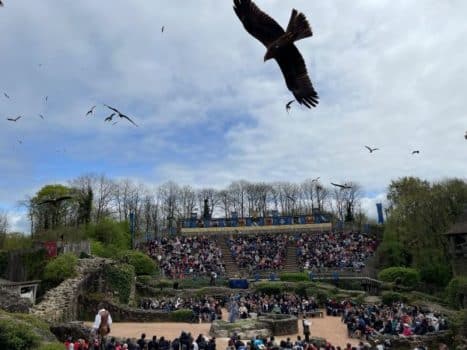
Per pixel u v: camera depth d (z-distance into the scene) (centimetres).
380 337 2859
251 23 511
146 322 3631
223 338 2923
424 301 4444
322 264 6175
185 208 10306
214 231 7750
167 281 5209
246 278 5694
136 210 9419
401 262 5722
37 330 2017
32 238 6206
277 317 3472
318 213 8481
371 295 4928
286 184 10981
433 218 5422
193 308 3834
